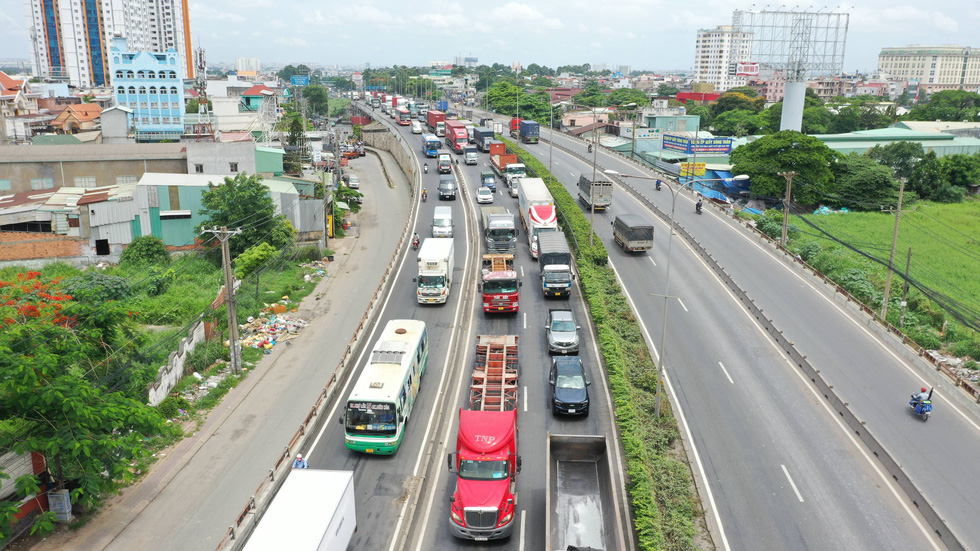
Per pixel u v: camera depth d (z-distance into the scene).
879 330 44.78
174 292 52.94
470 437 27.02
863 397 36.50
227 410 36.09
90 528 26.66
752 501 28.06
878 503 27.89
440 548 25.66
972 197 104.31
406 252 64.06
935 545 25.39
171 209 62.06
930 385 38.03
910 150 106.88
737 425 33.78
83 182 73.62
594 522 25.34
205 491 29.12
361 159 125.19
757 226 71.00
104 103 155.38
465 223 71.31
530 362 40.94
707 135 123.50
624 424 32.38
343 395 37.94
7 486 25.91
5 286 36.31
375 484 29.48
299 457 29.31
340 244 69.75
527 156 95.12
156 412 28.83
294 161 90.19
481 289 49.44
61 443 25.00
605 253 56.75
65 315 32.25
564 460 27.91
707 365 40.09
